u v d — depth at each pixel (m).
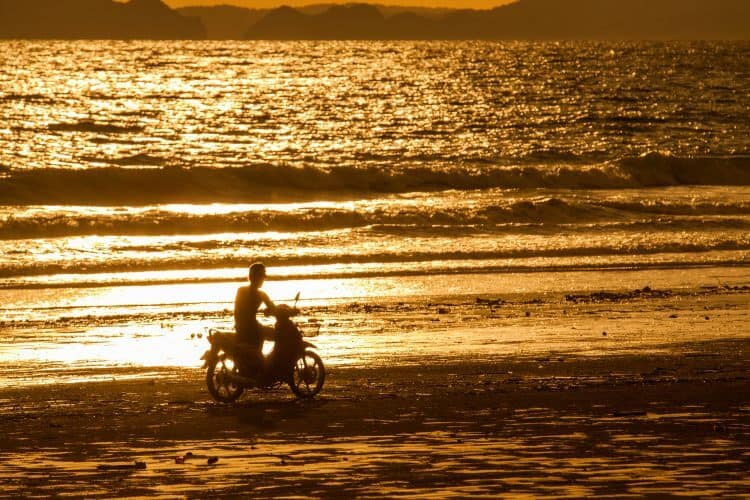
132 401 46.09
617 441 37.00
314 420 41.47
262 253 105.25
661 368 52.38
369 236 116.69
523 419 40.97
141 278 92.06
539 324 68.69
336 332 65.38
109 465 34.25
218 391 47.09
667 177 178.88
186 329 68.69
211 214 122.88
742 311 74.25
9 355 58.62
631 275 95.25
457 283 89.94
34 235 115.75
